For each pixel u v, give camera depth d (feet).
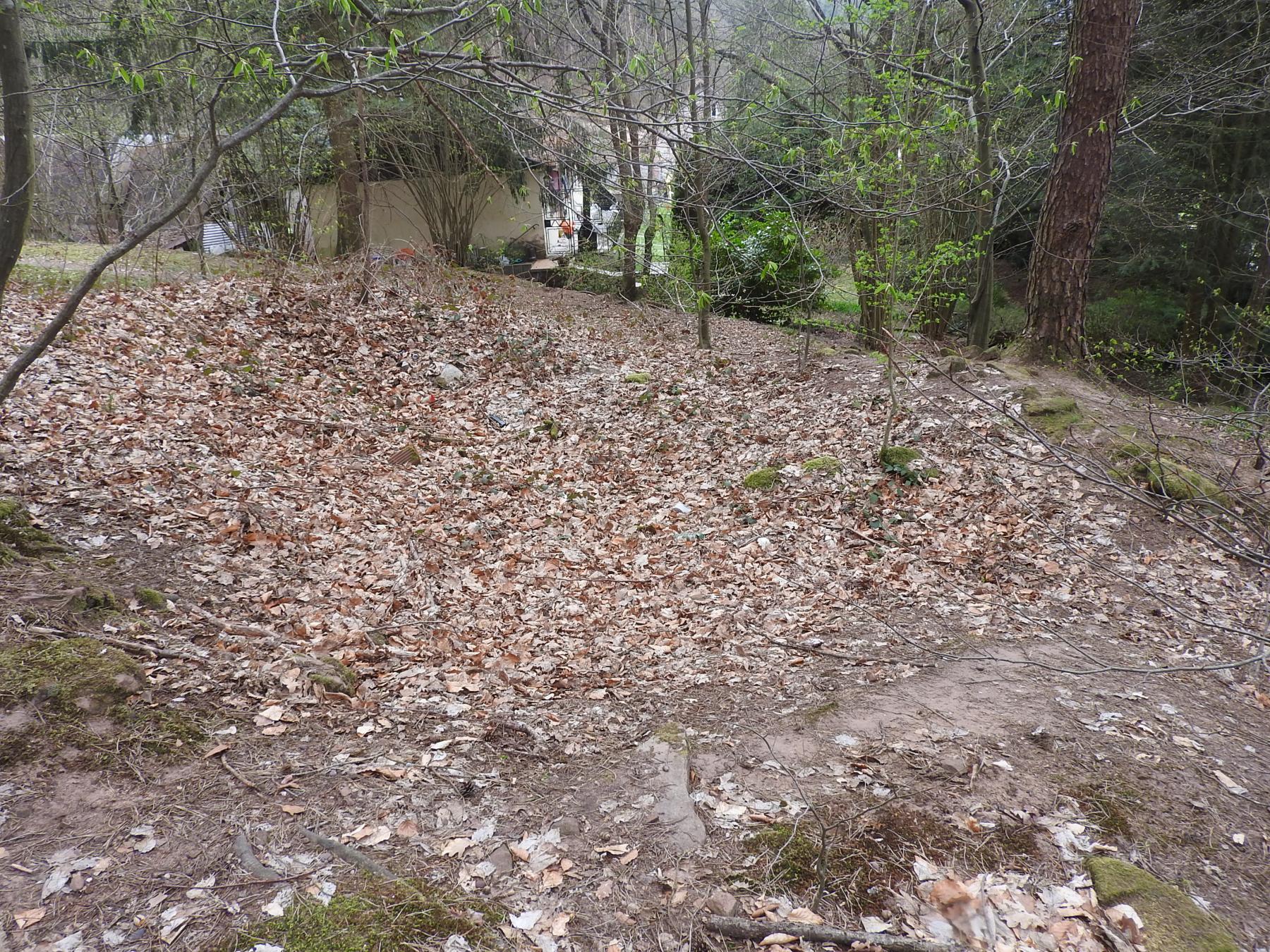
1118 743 12.91
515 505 23.06
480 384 31.71
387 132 43.14
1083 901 9.80
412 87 19.99
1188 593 18.34
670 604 18.48
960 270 40.98
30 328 25.49
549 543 21.11
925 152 32.68
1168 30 43.47
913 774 12.06
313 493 21.20
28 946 8.09
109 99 32.65
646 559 20.61
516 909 9.32
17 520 15.12
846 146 27.66
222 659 13.37
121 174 55.88
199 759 11.07
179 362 26.30
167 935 8.38
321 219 52.70
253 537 17.71
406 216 52.29
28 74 12.35
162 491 18.63
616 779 11.78
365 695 13.38
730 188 41.81
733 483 24.58
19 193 12.28
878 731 13.21
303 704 12.74
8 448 18.15
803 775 12.10
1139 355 42.11
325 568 17.71
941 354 32.40
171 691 12.20
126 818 9.88
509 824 10.73
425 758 11.88
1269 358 36.35
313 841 9.88
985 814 11.22
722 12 51.98
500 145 38.68
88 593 13.56
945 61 41.19
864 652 16.08
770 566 20.10
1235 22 42.91
